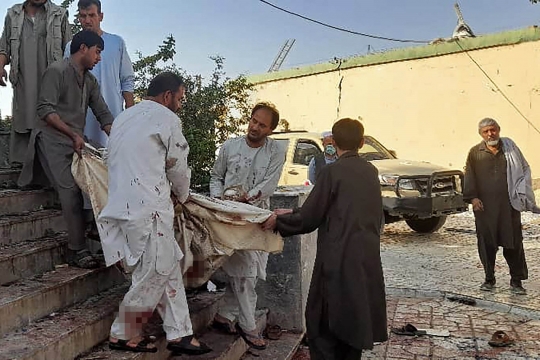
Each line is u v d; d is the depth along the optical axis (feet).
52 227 14.62
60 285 11.87
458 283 23.76
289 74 64.34
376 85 57.16
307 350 15.92
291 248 16.17
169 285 10.91
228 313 14.12
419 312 19.97
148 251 10.37
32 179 14.33
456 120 52.29
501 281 24.03
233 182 13.94
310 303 12.28
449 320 19.01
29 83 15.80
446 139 52.95
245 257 13.44
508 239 21.45
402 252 30.83
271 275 16.38
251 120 13.80
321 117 61.82
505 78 49.37
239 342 14.02
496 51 49.62
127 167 10.40
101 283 13.43
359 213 11.98
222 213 12.12
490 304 20.59
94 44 13.16
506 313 19.83
